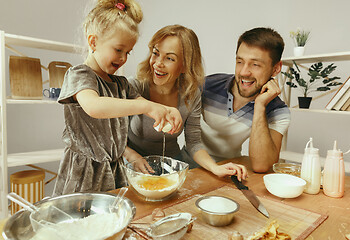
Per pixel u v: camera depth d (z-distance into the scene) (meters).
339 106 1.85
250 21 2.57
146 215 0.70
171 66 1.18
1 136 1.74
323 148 2.23
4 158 1.72
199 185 0.96
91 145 1.04
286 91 2.27
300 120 2.33
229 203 0.70
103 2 0.96
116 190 0.89
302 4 2.25
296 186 0.83
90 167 1.04
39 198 1.89
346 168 1.80
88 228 0.55
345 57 1.87
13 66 1.82
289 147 2.42
